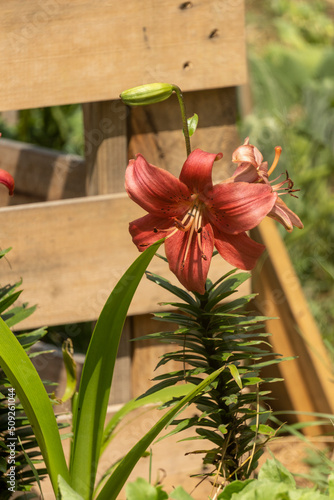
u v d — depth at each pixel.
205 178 1.29
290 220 1.34
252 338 2.02
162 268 1.75
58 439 1.35
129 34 1.68
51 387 1.89
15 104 1.68
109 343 1.35
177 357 1.41
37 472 1.42
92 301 1.74
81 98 1.69
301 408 2.04
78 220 1.73
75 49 1.68
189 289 1.32
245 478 1.41
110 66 1.68
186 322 1.40
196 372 1.38
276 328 2.03
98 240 1.74
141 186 1.31
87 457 1.37
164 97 1.34
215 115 1.74
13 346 1.31
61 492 1.28
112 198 1.73
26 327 1.73
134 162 1.32
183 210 1.32
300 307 2.05
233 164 1.75
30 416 1.35
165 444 1.78
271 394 2.09
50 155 2.17
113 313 1.33
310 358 2.03
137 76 1.69
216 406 1.40
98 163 1.75
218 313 1.37
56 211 1.72
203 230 1.32
